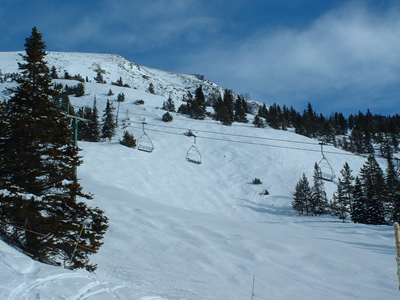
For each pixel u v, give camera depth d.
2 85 81.62
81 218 12.94
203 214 27.94
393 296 13.41
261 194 45.84
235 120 95.19
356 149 92.75
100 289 7.52
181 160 53.81
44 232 11.49
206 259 16.91
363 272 16.16
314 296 13.32
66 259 12.09
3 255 7.92
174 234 20.12
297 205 42.03
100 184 33.16
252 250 18.39
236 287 13.77
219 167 53.72
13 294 5.80
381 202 42.06
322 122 104.12
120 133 65.12
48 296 6.12
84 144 50.34
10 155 11.62
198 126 73.88
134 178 41.81
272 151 61.38
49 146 12.34
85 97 91.94
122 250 17.28
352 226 29.31
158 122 73.81
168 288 11.83
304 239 22.27
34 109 12.10
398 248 6.39
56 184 12.38
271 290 13.71
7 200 10.62
